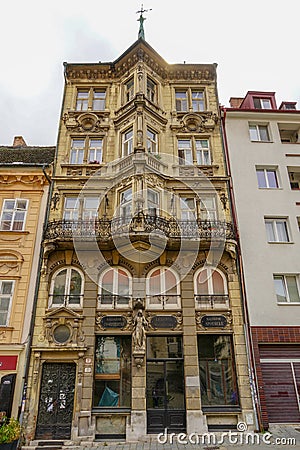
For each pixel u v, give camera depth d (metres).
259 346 13.62
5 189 16.42
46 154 19.48
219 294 14.45
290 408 12.85
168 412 12.62
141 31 21.14
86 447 11.24
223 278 14.78
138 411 12.30
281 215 16.09
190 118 18.55
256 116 18.39
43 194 16.36
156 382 13.06
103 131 18.02
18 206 16.17
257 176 17.20
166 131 18.02
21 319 13.73
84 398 12.45
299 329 13.84
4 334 13.45
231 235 15.05
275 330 13.77
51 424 12.24
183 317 13.78
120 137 17.42
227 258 14.95
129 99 18.67
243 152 17.45
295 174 17.83
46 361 13.02
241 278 14.54
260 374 13.05
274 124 18.39
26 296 14.16
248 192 16.44
